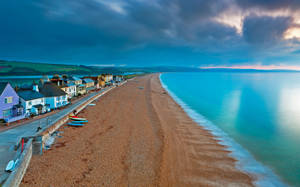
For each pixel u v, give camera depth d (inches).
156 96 2746.1
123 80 5772.6
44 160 780.0
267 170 799.7
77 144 952.9
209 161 853.8
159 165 785.6
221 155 920.9
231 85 5344.5
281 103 2519.7
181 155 894.4
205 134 1211.2
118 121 1378.0
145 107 1899.6
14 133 976.3
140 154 871.7
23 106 1309.1
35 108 1373.0
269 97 3053.6
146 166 772.0
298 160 890.1
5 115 1193.4
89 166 750.5
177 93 3358.8
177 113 1748.3
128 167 757.9
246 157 911.7
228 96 3088.1
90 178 673.6
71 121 1318.9
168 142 1034.7
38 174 679.7
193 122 1473.9
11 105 1236.5
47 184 629.3
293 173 778.8
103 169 733.9
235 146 1039.6
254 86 5078.7
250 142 1106.7
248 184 698.2
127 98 2416.3
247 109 2089.1
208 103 2397.9
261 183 708.0
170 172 743.7
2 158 722.8
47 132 998.4
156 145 981.2
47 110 1483.8
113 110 1718.8
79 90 2456.9
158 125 1322.6
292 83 6279.5
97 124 1293.1
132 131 1173.7
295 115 1824.6
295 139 1165.7
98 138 1040.8
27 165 726.5
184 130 1261.1
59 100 1651.1
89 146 933.2
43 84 1678.2
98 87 3358.8
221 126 1402.6
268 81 7347.4
